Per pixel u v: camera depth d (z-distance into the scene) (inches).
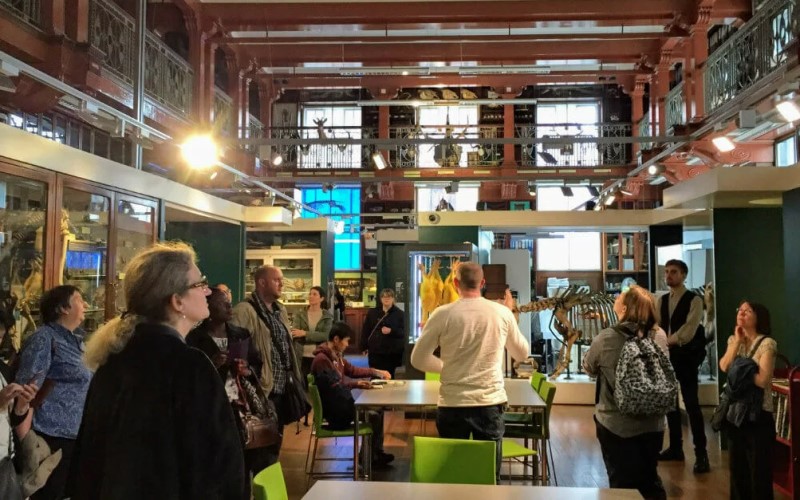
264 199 417.7
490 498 100.7
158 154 383.9
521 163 641.6
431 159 650.8
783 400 195.6
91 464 65.5
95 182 197.8
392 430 291.3
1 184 163.6
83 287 197.8
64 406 137.3
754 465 166.4
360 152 657.6
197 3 420.2
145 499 62.1
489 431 143.9
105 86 308.5
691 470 228.2
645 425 148.3
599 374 155.6
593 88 650.2
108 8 320.2
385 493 102.7
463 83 581.0
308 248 464.8
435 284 313.6
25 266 172.7
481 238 399.9
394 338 319.6
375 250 663.1
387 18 422.9
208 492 63.6
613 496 102.3
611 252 607.5
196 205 278.5
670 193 281.6
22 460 120.4
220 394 66.7
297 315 312.8
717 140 293.4
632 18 416.5
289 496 200.5
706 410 329.7
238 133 502.9
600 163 631.8
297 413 165.2
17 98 273.4
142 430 63.6
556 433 282.0
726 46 378.6
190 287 70.7
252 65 513.7
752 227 274.4
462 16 420.8
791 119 229.3
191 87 424.2
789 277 230.4
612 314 327.0
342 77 578.9
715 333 274.8
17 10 259.1
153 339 67.4
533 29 472.1
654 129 501.0
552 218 390.6
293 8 423.5
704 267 318.3
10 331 168.6
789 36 305.9
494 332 145.9
